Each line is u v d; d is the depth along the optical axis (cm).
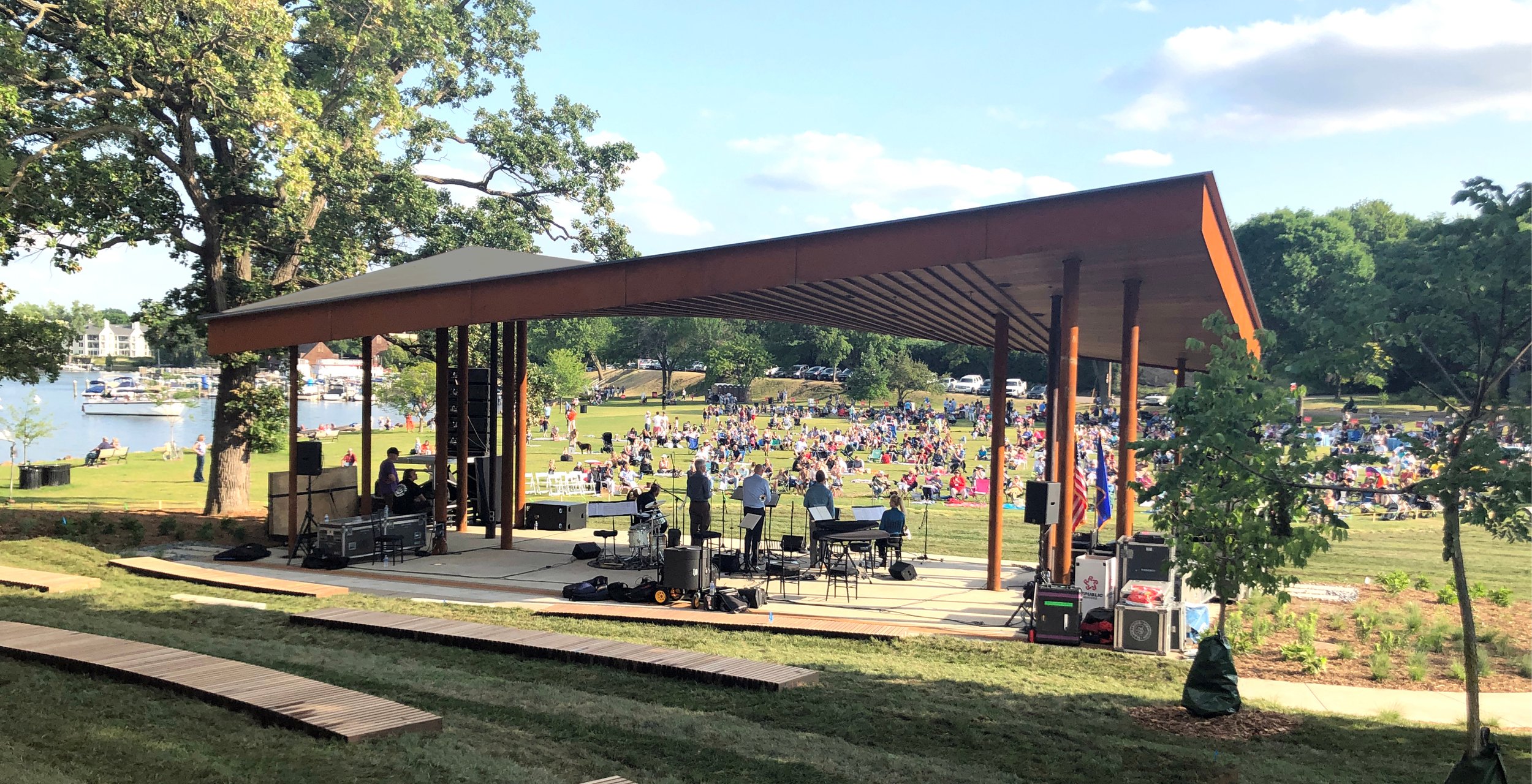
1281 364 733
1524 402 635
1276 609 1255
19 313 2083
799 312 1789
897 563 1560
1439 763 712
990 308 1692
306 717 623
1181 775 657
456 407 2133
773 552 1788
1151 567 1096
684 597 1303
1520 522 610
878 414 7100
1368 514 2808
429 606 1238
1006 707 820
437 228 2655
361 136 2347
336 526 1628
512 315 1460
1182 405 782
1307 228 7356
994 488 1472
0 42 1805
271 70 1981
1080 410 6900
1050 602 1101
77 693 676
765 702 805
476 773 539
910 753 688
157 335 2352
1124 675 973
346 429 6775
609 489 3353
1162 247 1065
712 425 6575
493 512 2134
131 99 2000
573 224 3047
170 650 802
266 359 2723
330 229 2458
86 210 2025
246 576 1413
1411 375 688
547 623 1143
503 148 2847
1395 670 1034
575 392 8294
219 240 2275
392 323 1568
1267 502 798
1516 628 1238
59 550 1585
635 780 572
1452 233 655
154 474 3831
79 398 11700
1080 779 642
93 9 1880
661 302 1362
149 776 502
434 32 2530
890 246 1156
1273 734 781
